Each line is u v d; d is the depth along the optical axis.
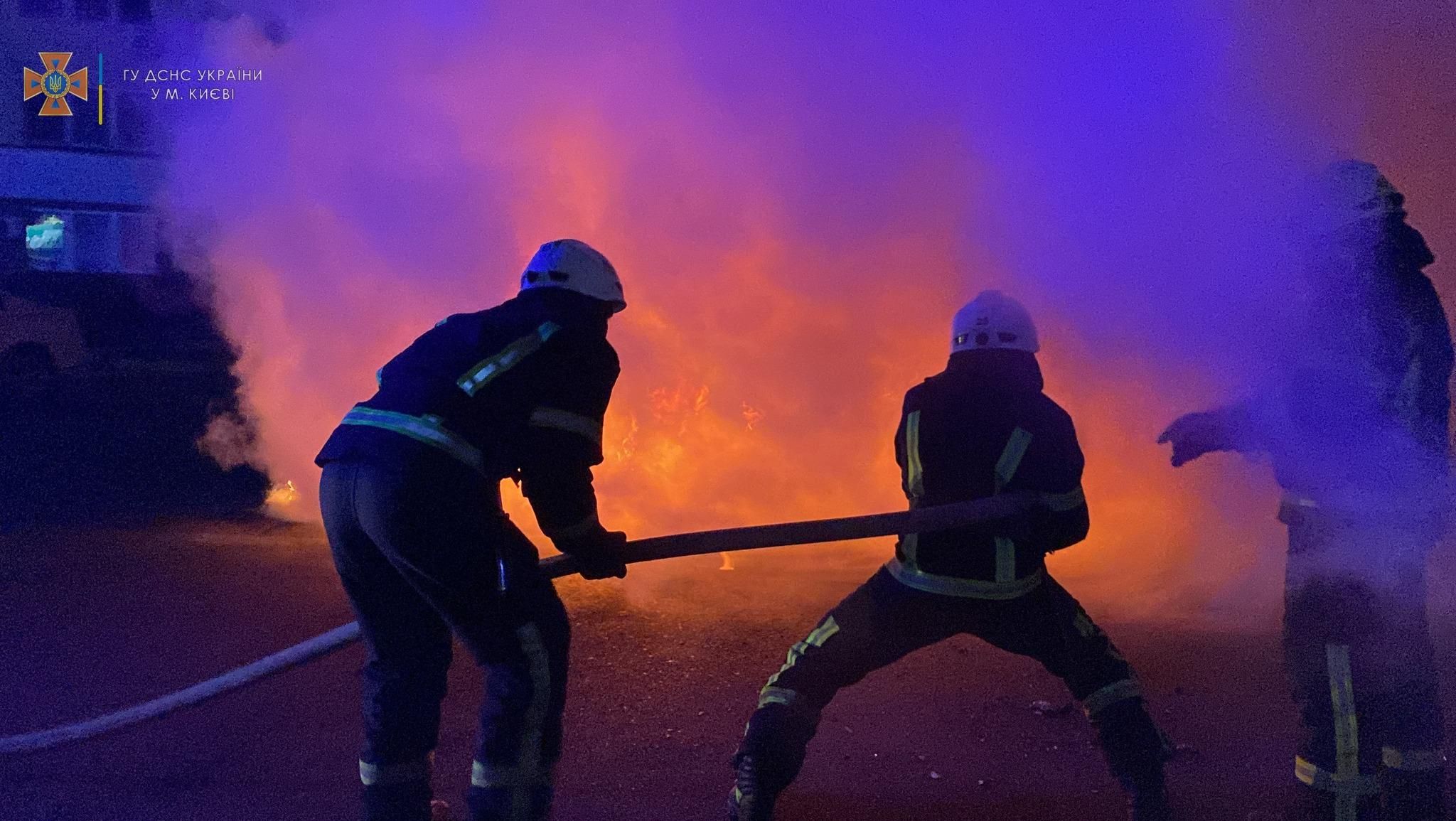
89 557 5.62
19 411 11.34
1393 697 2.48
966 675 4.03
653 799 3.08
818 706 2.73
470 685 3.96
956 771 3.27
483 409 2.41
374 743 2.59
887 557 5.72
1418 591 2.50
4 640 4.31
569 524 2.51
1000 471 2.65
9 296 14.00
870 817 2.99
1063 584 5.22
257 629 4.49
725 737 3.50
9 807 2.99
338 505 2.45
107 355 16.33
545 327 2.46
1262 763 3.32
